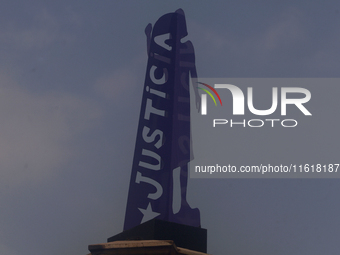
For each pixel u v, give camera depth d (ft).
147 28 55.83
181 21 55.47
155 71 53.26
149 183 48.98
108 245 41.52
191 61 54.90
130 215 48.42
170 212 47.44
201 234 47.01
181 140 51.19
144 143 50.57
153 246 40.63
